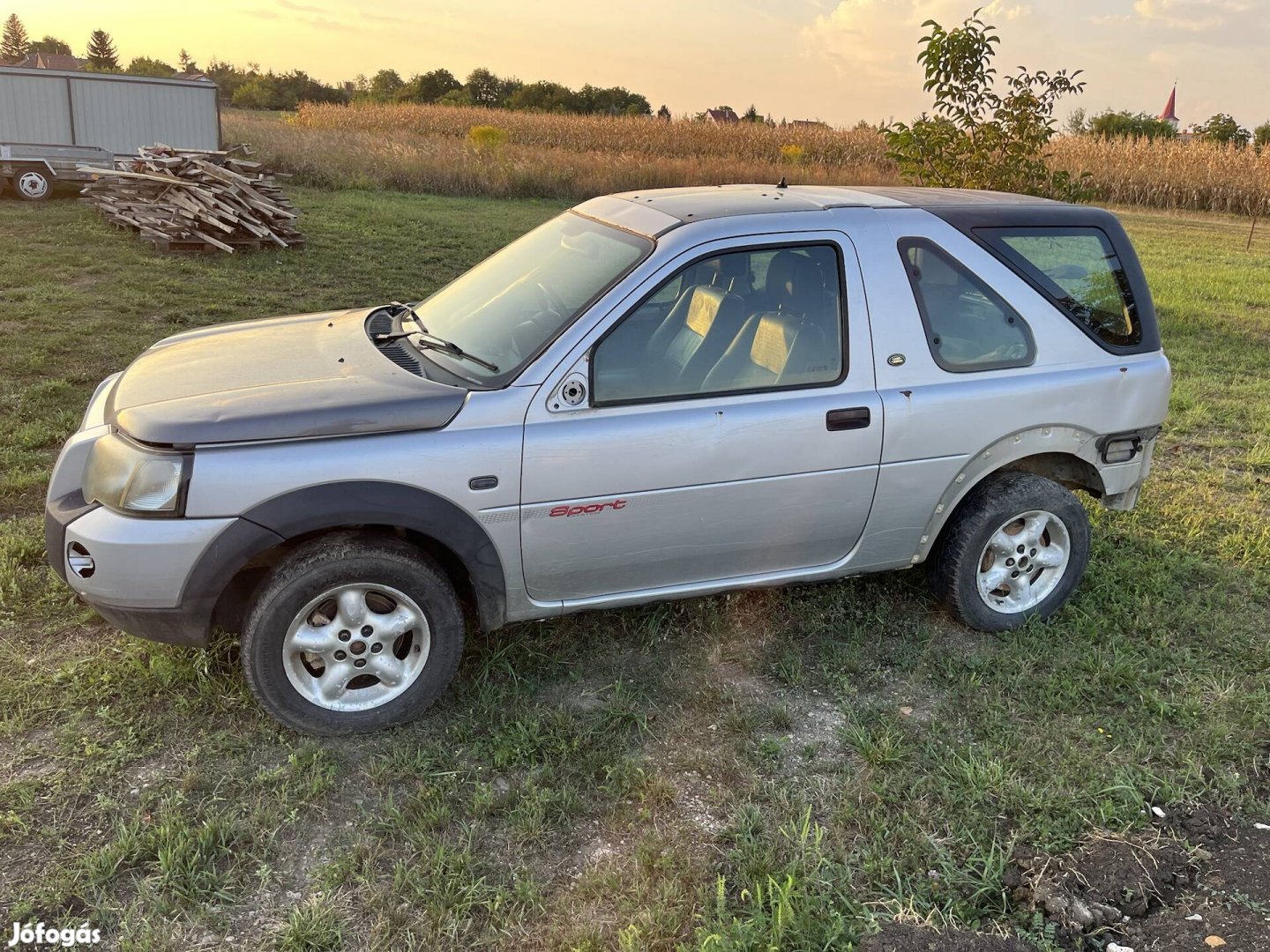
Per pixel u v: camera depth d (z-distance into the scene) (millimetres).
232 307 9609
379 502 3045
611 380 3307
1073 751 3275
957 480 3850
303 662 3205
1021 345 3895
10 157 16016
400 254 13312
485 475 3150
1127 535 5152
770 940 2398
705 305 3461
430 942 2457
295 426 3008
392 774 3086
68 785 2945
